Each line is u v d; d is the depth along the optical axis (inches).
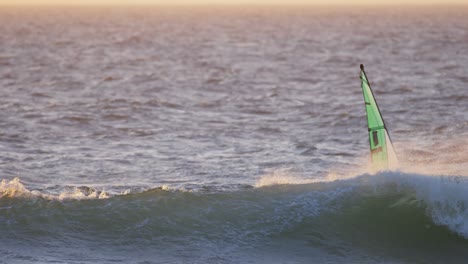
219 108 5374.0
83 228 2130.9
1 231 2096.5
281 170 3304.6
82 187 2960.1
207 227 2150.6
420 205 2202.3
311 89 6707.7
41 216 2171.5
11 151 3678.6
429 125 4453.7
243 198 2298.2
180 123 4658.0
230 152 3725.4
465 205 2143.2
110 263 1942.7
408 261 2007.9
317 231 2139.5
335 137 4178.2
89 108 5251.0
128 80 7445.9
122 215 2187.5
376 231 2143.2
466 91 6166.3
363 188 2333.9
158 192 2313.0
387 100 5674.2
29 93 6195.9
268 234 2122.3
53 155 3607.3
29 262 1926.7
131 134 4249.5
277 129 4439.0
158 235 2106.3
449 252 2046.0
